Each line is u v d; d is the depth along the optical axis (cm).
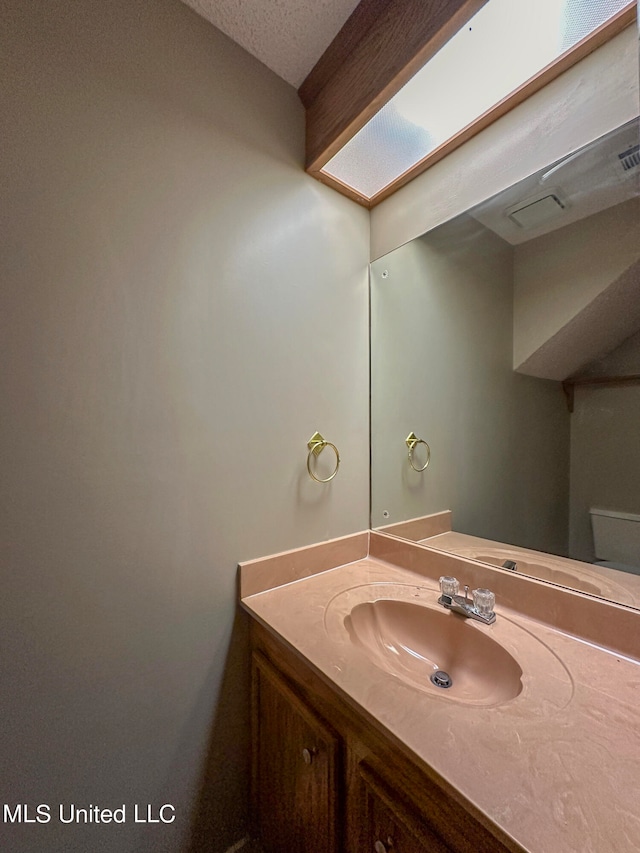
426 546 119
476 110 99
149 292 82
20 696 67
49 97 69
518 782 46
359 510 132
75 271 72
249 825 100
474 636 86
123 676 79
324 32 94
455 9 69
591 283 95
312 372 116
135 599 81
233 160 97
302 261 113
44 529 69
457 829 48
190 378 89
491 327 116
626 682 66
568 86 86
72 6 72
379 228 134
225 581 96
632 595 82
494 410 115
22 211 66
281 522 108
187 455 88
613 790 45
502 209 106
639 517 86
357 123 95
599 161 85
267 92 104
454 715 58
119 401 78
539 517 102
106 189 76
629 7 74
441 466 126
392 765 57
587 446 95
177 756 87
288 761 83
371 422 137
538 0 73
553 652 76
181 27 87
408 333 139
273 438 106
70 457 72
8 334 65
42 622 69
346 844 67
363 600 100
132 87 79
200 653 91
